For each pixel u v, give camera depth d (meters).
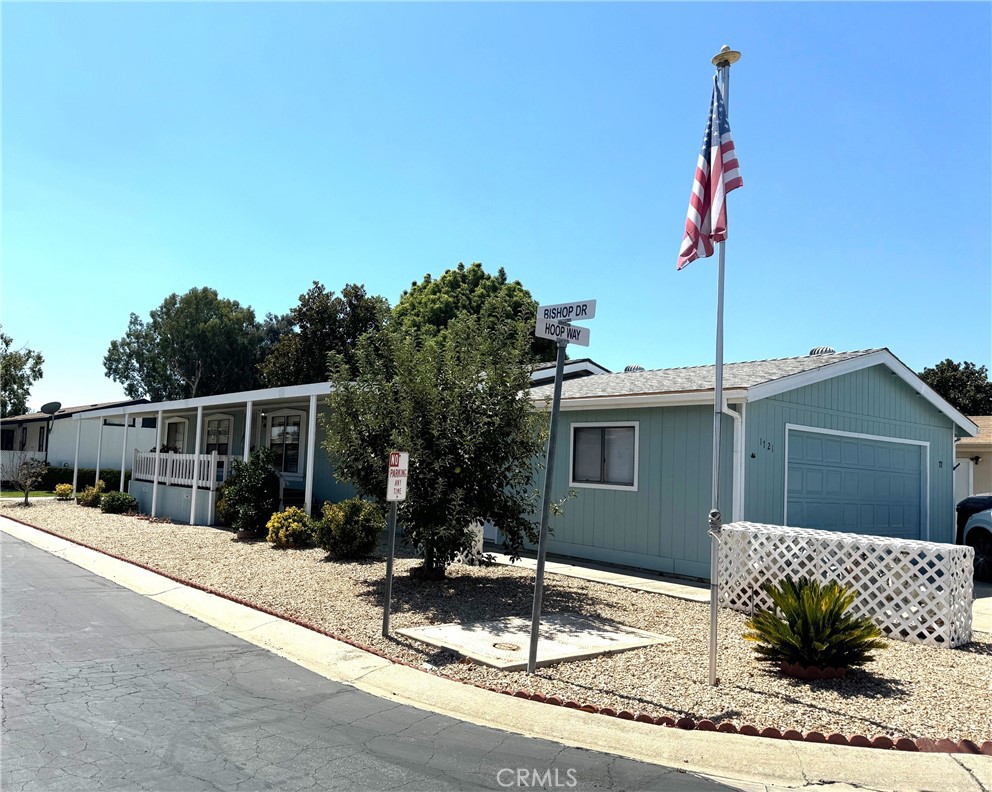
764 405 11.19
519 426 9.85
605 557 12.55
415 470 9.59
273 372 34.59
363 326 34.38
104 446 36.16
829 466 12.46
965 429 15.51
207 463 18.72
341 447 10.09
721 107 6.50
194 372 50.81
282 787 4.05
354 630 7.83
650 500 11.93
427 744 4.80
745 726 4.98
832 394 12.60
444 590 9.78
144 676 6.15
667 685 6.02
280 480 16.20
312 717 5.25
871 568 7.94
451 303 33.97
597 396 12.41
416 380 9.65
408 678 6.18
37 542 15.55
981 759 4.55
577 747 4.81
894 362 13.53
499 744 4.84
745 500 10.75
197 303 50.03
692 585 10.66
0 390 42.28
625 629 7.91
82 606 9.01
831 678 6.21
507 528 10.08
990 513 12.44
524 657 6.66
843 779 4.33
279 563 12.09
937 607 7.50
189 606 9.20
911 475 14.41
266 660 6.80
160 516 20.42
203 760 4.40
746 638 6.66
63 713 5.18
